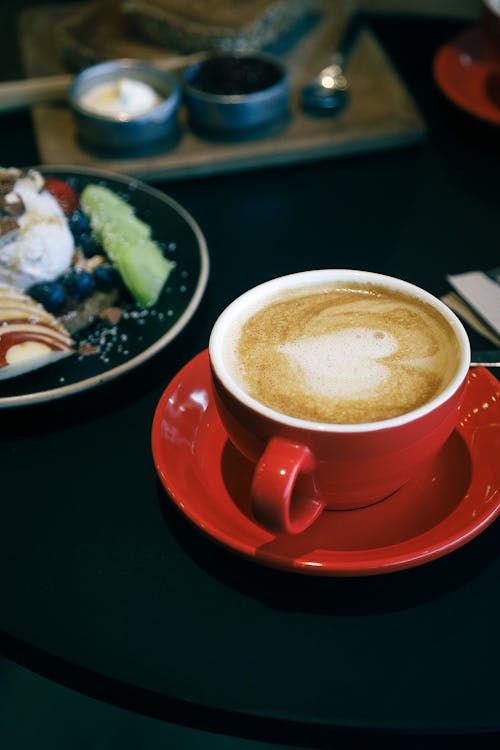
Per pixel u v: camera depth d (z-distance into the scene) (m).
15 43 0.87
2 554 0.48
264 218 0.66
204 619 0.45
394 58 0.79
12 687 0.66
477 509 0.45
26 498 0.50
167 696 0.41
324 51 0.79
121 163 0.69
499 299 0.56
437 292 0.59
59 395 0.53
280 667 0.42
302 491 0.45
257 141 0.71
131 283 0.58
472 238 0.63
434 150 0.70
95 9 0.85
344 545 0.45
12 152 0.72
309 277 0.49
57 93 0.75
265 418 0.42
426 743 0.40
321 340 0.47
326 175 0.69
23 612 0.46
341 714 0.40
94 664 0.43
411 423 0.42
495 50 0.69
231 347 0.47
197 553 0.47
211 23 0.79
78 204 0.63
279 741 0.41
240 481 0.48
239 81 0.73
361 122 0.71
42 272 0.60
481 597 0.45
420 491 0.47
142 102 0.72
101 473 0.51
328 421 0.43
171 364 0.56
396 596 0.45
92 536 0.48
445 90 0.72
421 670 0.42
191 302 0.56
